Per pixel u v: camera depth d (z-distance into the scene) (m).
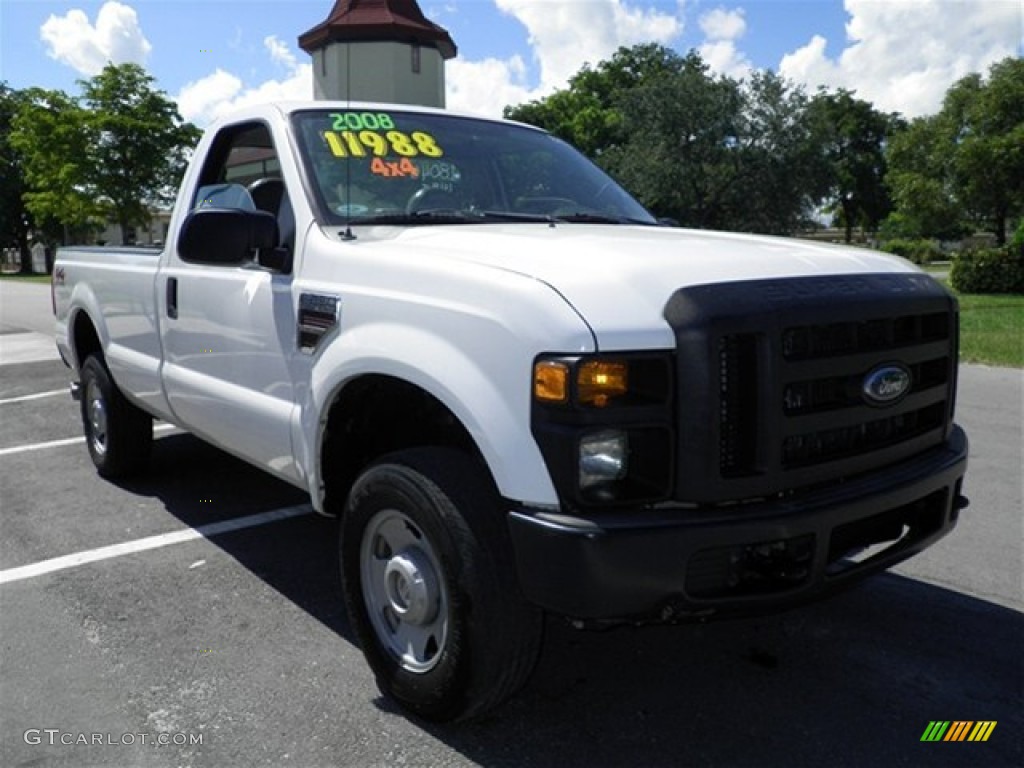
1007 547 4.55
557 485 2.41
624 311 2.44
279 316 3.48
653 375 2.44
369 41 28.94
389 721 3.00
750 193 38.22
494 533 2.64
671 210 40.00
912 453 2.98
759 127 38.06
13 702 3.12
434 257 2.90
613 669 3.36
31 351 12.87
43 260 65.62
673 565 2.38
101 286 5.32
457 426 3.19
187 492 5.59
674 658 3.45
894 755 2.81
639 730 2.95
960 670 3.34
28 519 5.09
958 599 3.96
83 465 6.29
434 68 30.83
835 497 2.61
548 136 4.68
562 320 2.41
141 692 3.19
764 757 2.80
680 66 40.41
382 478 2.88
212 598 4.00
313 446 3.29
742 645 3.55
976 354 11.13
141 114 46.03
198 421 4.28
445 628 2.76
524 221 3.75
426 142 4.02
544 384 2.41
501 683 2.70
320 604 3.94
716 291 2.50
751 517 2.44
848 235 80.19
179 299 4.29
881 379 2.73
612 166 40.88
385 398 3.30
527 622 2.66
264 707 3.09
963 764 2.76
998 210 30.03
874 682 3.26
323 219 3.46
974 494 5.42
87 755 2.81
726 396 2.46
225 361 3.94
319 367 3.20
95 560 4.46
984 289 22.16
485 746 2.85
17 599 3.99
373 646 3.07
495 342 2.54
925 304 2.91
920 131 34.09
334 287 3.19
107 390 5.48
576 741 2.89
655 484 2.46
